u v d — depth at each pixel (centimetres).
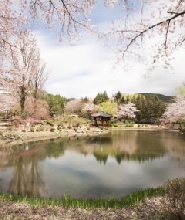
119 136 3222
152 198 688
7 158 1612
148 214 562
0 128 2942
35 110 3928
